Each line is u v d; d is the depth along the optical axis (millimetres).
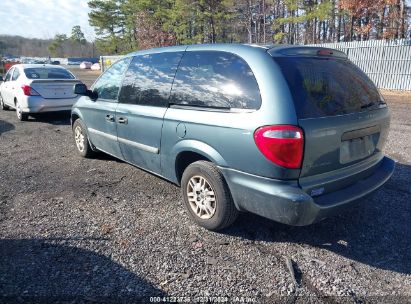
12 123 9508
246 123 2980
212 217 3490
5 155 6461
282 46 3262
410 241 3402
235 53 3309
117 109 4648
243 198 3148
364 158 3418
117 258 3098
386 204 4188
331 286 2750
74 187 4789
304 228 3658
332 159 3033
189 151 3580
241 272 2918
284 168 2812
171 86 3846
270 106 2879
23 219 3832
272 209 2930
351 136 3172
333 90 3170
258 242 3387
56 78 9938
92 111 5367
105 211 4035
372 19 28391
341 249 3275
